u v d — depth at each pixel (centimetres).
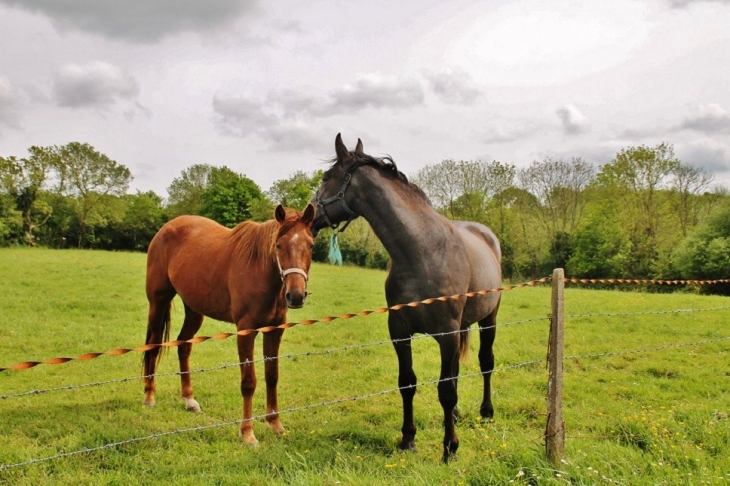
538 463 339
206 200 5709
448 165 3709
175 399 590
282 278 438
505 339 955
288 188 6047
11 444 444
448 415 405
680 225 3212
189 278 538
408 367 435
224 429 491
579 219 3675
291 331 1055
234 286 480
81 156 4834
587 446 392
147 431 480
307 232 443
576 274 3519
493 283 493
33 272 1980
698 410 507
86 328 1027
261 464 402
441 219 435
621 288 3125
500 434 453
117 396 596
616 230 3316
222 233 566
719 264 2650
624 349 860
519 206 3634
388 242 423
